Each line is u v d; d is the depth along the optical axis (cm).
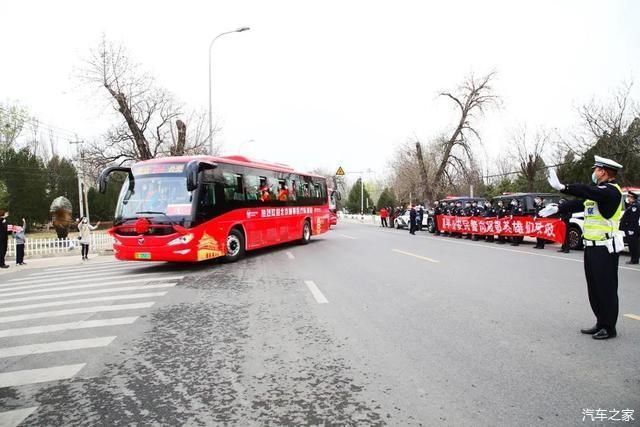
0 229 1412
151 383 390
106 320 623
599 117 2444
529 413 320
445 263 1138
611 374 388
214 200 1159
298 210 1747
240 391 369
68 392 374
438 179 3659
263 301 720
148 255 1059
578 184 483
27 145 4653
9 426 315
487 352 451
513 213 1670
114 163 2583
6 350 496
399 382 380
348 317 602
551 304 659
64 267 1388
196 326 578
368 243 1816
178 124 2353
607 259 488
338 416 321
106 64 2242
